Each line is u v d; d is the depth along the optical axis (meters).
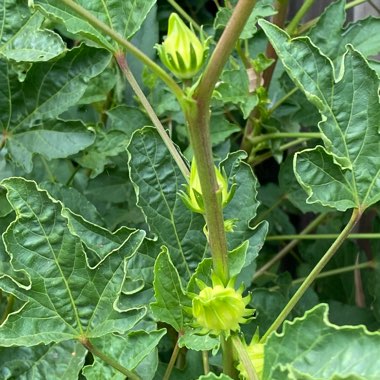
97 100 0.85
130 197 0.86
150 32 0.94
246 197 0.63
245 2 0.39
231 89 0.79
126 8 0.58
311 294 0.86
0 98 0.71
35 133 0.72
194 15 1.17
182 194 0.48
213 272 0.47
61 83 0.70
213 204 0.45
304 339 0.45
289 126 0.91
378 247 0.90
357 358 0.43
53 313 0.54
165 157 0.62
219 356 0.66
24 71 0.77
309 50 0.55
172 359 0.58
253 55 0.89
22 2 0.66
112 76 0.85
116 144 0.82
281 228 1.09
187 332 0.54
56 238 0.54
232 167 0.63
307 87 0.55
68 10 0.57
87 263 0.54
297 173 0.54
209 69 0.41
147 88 0.92
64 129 0.71
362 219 1.11
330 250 0.54
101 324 0.54
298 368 0.44
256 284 1.04
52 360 0.63
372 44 0.80
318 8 1.12
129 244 0.55
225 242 0.47
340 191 0.55
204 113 0.42
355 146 0.55
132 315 0.54
